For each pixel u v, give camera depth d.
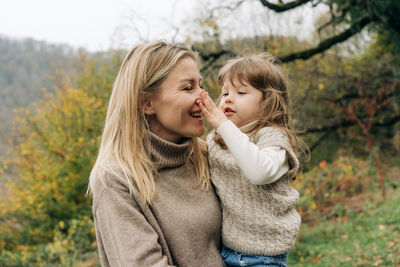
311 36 10.70
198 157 1.78
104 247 1.46
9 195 10.80
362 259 5.33
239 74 1.94
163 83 1.57
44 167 10.08
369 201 8.55
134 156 1.53
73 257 7.66
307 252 6.29
